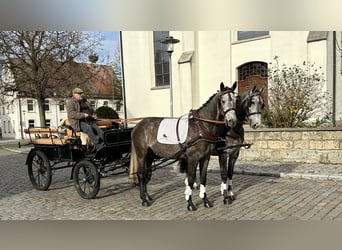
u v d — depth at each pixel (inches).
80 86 917.2
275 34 570.3
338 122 452.1
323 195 266.4
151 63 776.9
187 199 243.0
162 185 327.9
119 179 364.5
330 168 354.9
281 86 436.8
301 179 328.2
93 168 275.3
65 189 326.3
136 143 266.1
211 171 386.6
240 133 265.7
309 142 390.9
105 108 730.8
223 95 226.8
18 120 1852.9
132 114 811.4
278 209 235.8
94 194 278.7
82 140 286.2
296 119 426.9
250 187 302.8
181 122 247.1
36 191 323.0
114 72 1572.3
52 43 835.4
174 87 725.3
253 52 622.2
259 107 256.8
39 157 326.6
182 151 240.8
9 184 365.1
